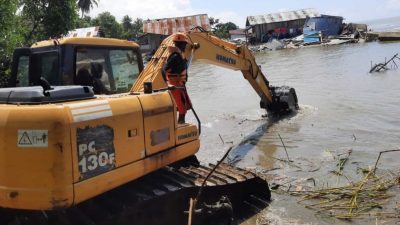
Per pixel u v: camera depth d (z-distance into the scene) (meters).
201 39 9.44
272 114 13.16
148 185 5.16
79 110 4.06
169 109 5.24
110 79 5.95
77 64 5.53
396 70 20.86
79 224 4.45
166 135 5.17
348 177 7.27
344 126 10.87
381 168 7.57
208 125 12.46
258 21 62.84
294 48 49.75
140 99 4.81
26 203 3.94
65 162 3.88
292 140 10.02
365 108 12.77
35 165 3.89
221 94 18.73
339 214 5.93
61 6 17.75
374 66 21.09
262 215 5.99
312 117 12.34
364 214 5.88
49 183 3.87
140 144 4.73
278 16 63.25
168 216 5.13
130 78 6.32
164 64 6.46
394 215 5.81
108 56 5.93
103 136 4.25
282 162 8.41
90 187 4.11
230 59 10.72
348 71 22.16
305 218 5.85
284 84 19.64
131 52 6.36
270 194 6.49
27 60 5.86
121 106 4.51
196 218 5.47
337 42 48.19
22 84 5.94
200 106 15.91
